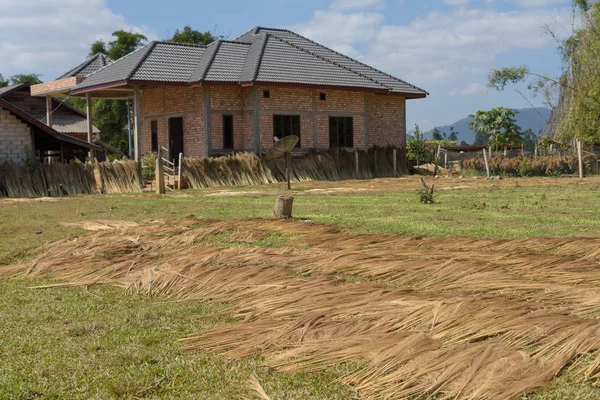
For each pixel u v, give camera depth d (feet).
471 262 23.17
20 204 59.16
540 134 128.36
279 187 81.20
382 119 112.27
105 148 89.15
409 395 12.41
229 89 95.30
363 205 52.11
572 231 33.68
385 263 23.86
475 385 12.36
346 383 13.21
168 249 30.35
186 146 97.09
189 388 13.26
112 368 14.55
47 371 14.40
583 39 108.27
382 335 15.30
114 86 90.79
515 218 40.11
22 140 77.15
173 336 16.94
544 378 12.73
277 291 20.48
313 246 30.71
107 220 43.39
